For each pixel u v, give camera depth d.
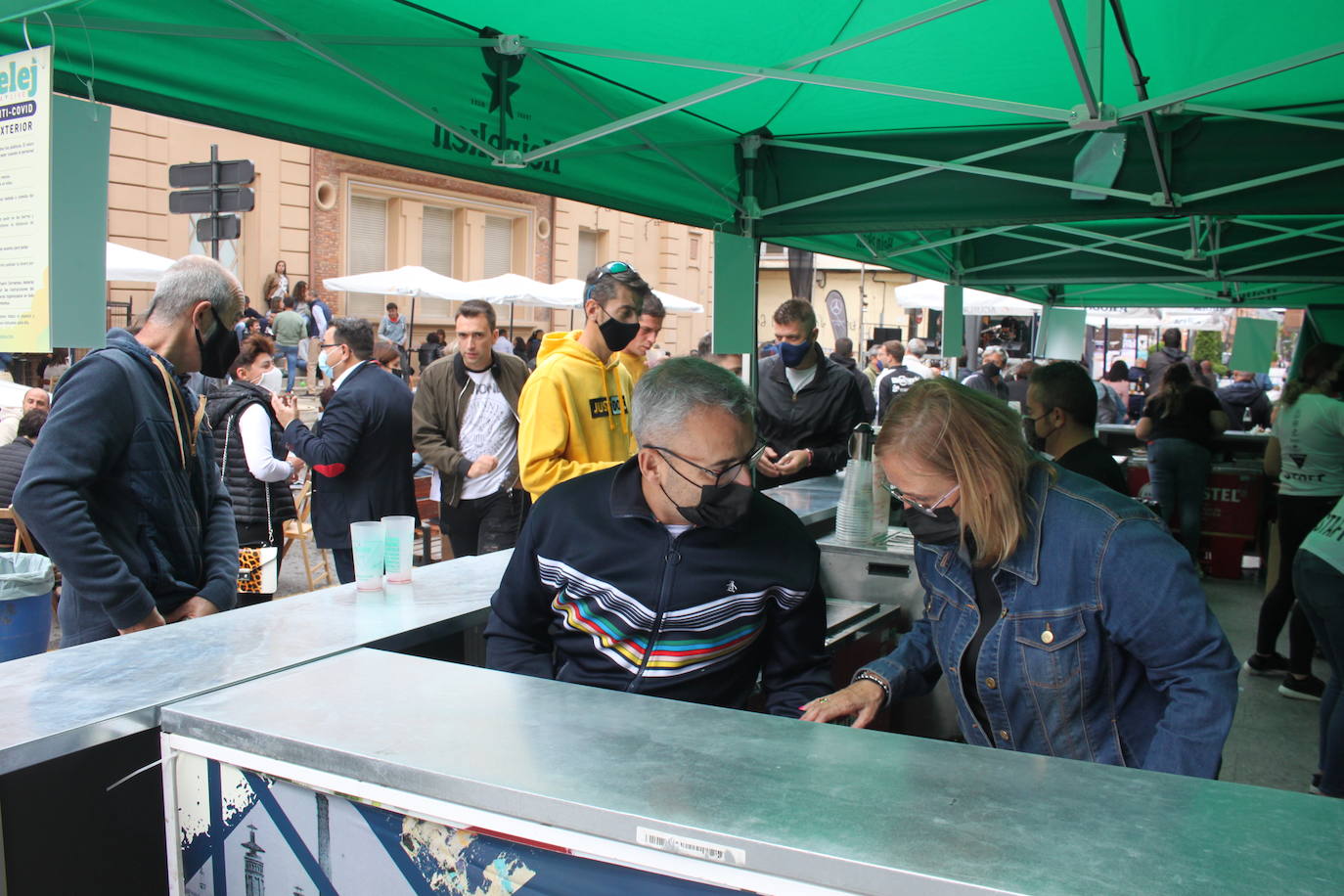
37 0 2.00
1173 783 1.04
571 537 1.70
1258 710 4.56
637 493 1.67
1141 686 1.59
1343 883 0.83
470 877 1.09
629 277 3.08
